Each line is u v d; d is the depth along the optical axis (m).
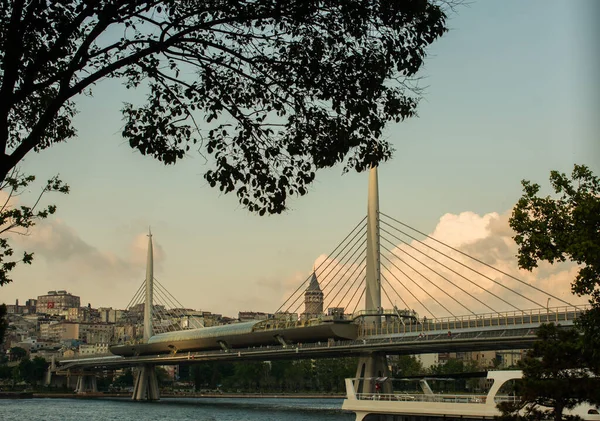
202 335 170.00
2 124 19.22
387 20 21.80
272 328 142.50
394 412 72.88
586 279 34.09
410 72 22.70
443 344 99.12
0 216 31.45
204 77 22.81
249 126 23.12
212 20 21.34
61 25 21.38
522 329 89.19
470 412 65.69
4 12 21.70
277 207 23.47
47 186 31.75
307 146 23.11
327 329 119.56
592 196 34.66
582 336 35.72
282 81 22.61
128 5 20.62
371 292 121.25
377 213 125.12
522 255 36.31
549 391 45.03
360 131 23.16
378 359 116.94
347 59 22.30
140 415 149.00
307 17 21.83
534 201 35.88
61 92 20.17
